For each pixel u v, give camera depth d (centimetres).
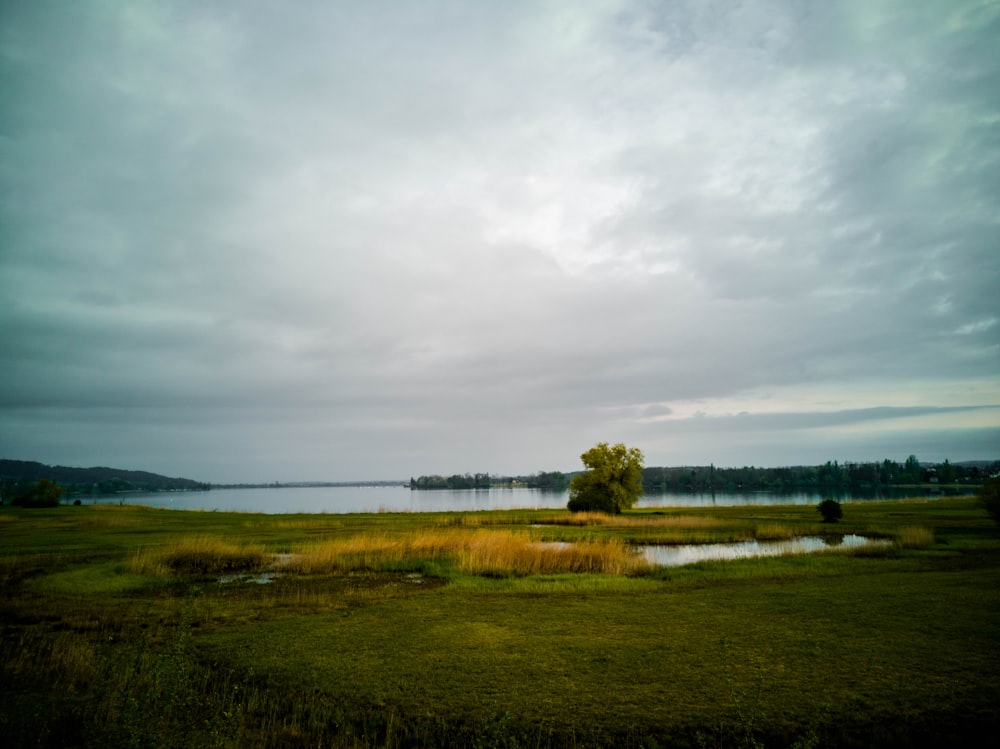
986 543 2362
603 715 723
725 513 4769
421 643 1029
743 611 1216
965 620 1087
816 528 3238
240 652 990
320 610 1310
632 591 1497
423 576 1831
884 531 3038
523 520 4072
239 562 2084
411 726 712
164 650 980
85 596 1491
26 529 3278
